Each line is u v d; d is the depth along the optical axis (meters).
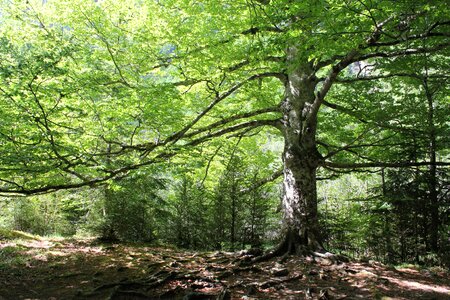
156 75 10.90
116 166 9.73
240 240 13.18
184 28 8.86
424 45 9.72
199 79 9.66
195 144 10.29
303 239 9.24
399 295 6.77
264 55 8.34
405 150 11.54
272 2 7.10
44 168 7.29
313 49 7.36
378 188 12.55
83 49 8.89
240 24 8.61
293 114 10.19
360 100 11.98
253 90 11.84
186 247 13.25
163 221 13.77
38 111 6.97
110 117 8.81
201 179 14.72
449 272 8.89
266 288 7.15
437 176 11.28
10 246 10.17
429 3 6.09
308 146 9.85
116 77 9.68
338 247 15.30
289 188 9.73
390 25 7.03
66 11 9.18
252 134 13.99
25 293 6.83
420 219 10.97
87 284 7.48
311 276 7.78
